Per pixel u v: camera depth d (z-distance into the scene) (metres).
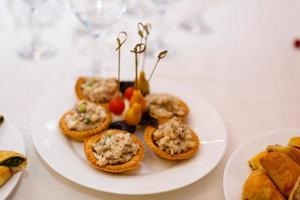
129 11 0.82
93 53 0.70
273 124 0.57
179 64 0.69
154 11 0.83
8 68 0.63
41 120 0.51
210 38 0.77
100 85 0.58
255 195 0.40
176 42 0.75
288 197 0.39
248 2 0.91
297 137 0.47
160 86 0.60
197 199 0.44
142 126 0.53
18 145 0.46
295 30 0.81
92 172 0.44
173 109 0.55
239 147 0.49
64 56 0.68
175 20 0.82
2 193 0.40
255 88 0.65
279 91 0.64
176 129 0.49
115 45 0.73
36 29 0.73
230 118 0.58
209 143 0.50
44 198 0.43
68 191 0.44
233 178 0.44
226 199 0.42
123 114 0.55
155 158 0.48
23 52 0.67
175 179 0.44
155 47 0.73
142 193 0.41
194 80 0.65
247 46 0.75
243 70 0.69
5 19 0.75
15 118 0.54
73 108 0.53
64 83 0.61
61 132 0.50
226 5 0.88
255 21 0.83
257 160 0.45
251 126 0.57
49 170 0.46
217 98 0.62
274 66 0.70
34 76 0.62
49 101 0.55
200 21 0.82
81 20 0.62
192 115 0.56
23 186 0.44
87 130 0.50
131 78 0.61
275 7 0.89
